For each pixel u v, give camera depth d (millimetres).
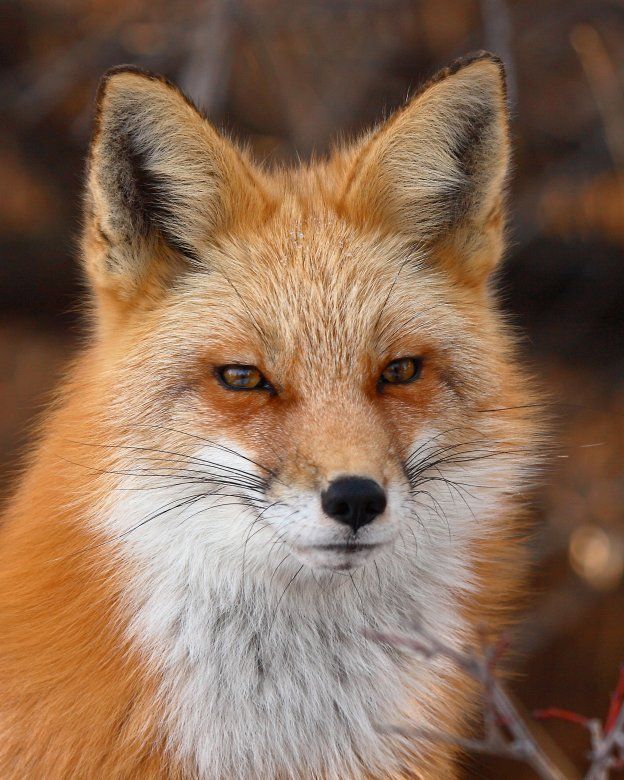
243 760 6621
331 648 6844
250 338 6781
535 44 14305
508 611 8656
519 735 5066
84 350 7773
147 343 6969
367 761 6773
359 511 6129
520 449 7316
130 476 6648
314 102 13992
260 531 6551
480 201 7457
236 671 6680
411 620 6793
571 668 15898
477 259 7531
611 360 15555
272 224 7301
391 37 14547
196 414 6680
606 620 15867
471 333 7289
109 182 6934
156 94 6840
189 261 7230
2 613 6910
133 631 6559
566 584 14328
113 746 6500
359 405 6598
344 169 7867
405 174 7383
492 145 7348
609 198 15023
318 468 6250
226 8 12102
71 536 6738
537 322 15844
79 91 15516
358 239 7320
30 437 8156
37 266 15719
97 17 15195
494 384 7246
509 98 7406
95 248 7066
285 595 6742
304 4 13625
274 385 6707
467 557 7129
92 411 6918
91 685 6496
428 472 6824
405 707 6820
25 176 15883
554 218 14969
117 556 6617
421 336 7023
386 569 6891
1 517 8383
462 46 13711
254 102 15773
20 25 15594
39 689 6559
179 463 6629
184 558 6637
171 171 7066
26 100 13836
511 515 7590
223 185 7160
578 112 14727
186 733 6520
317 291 6992
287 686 6727
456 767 7727
